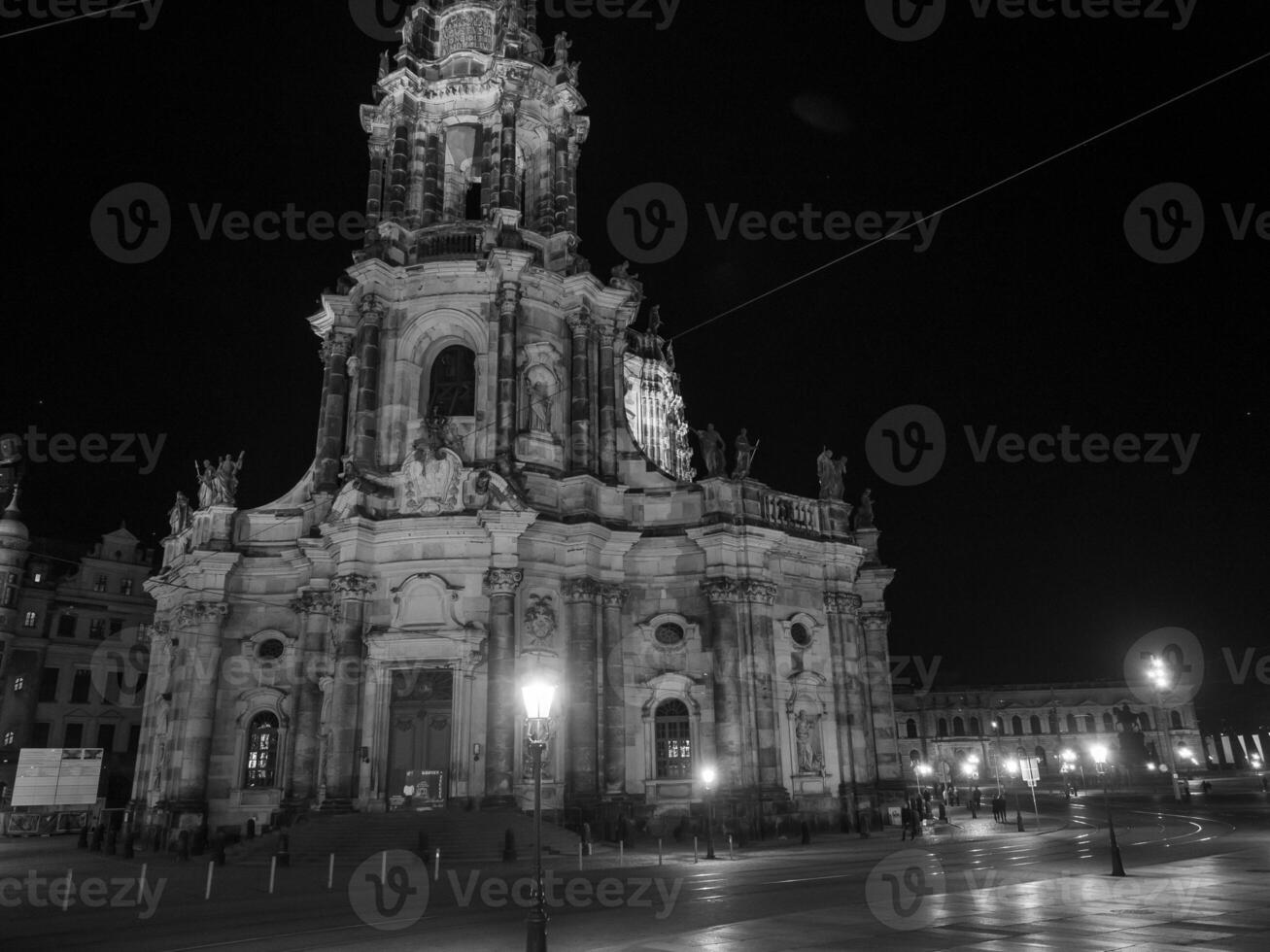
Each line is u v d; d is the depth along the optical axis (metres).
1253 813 49.44
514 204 46.59
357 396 43.56
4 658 67.44
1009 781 108.62
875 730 48.72
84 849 42.94
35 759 46.19
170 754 42.19
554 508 42.50
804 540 45.09
